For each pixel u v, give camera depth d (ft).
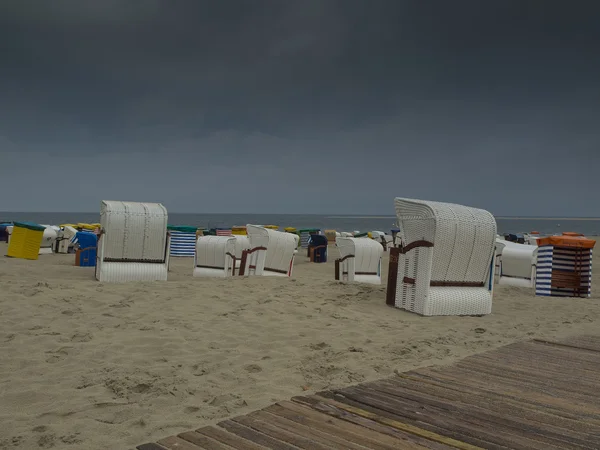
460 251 27.91
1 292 26.03
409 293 28.04
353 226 444.96
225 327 22.16
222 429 11.19
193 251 73.72
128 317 22.95
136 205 34.04
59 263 52.60
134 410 13.00
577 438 11.08
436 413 12.41
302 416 12.01
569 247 40.57
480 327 25.23
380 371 16.99
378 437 10.83
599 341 22.17
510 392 14.26
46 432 11.54
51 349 18.06
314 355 18.72
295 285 33.65
